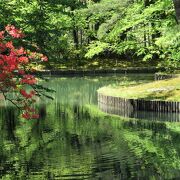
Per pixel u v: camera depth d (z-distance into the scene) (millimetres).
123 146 14477
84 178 11164
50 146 14469
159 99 21656
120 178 11133
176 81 24328
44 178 11164
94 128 17688
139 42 30469
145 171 11773
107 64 49719
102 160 12750
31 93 10773
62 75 45000
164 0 25531
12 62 9820
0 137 15781
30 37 12281
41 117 20156
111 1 27250
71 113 21500
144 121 19312
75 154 13328
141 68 45781
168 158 12930
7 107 22531
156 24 28203
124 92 23844
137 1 27797
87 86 34969
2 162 12570
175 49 27547
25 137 15656
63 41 35219
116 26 27891
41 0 13297
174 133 16547
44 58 11117
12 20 12352
